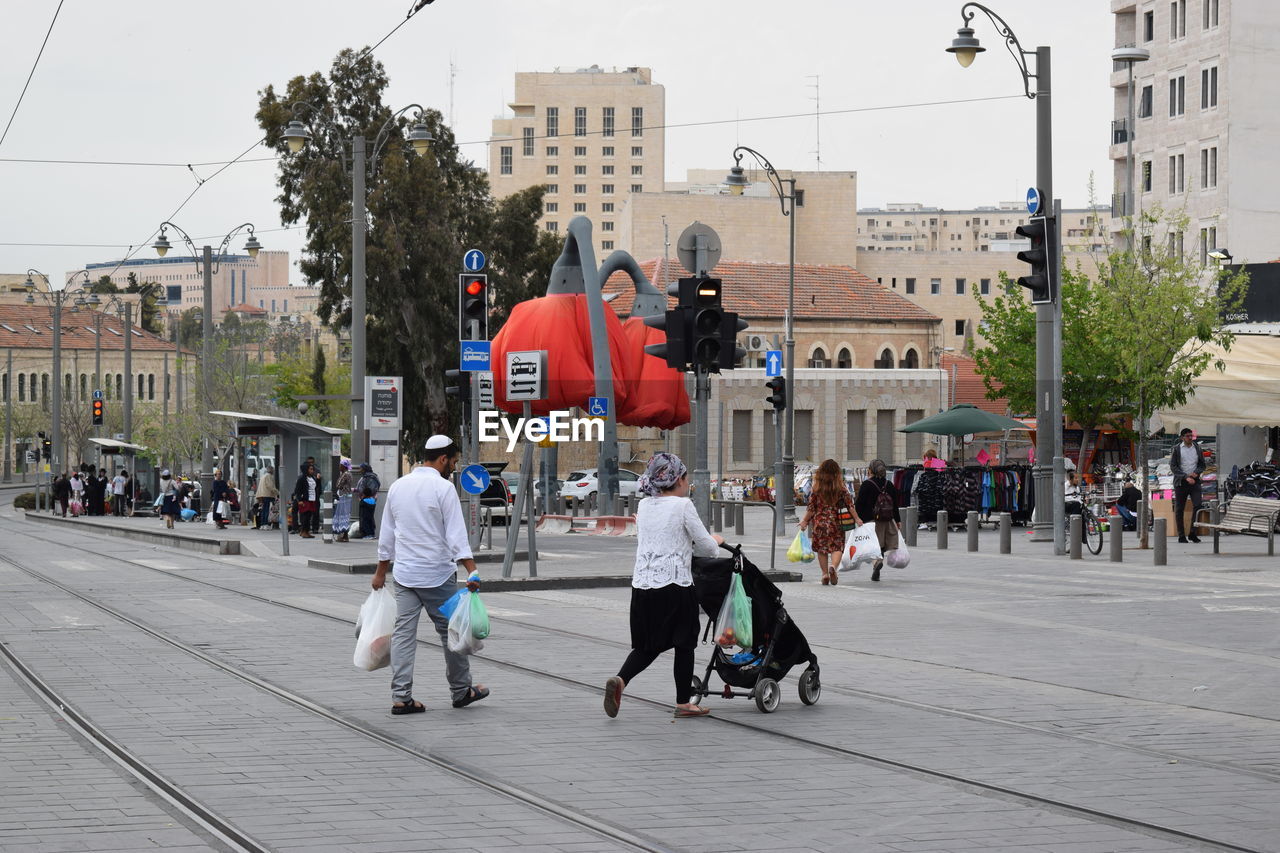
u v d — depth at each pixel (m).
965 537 60.12
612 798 14.35
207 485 96.44
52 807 13.89
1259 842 12.66
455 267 99.38
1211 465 62.91
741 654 19.64
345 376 164.38
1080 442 85.88
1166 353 52.78
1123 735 17.73
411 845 12.48
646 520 19.05
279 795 14.44
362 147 59.38
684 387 75.00
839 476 38.72
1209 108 118.44
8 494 166.50
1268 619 30.03
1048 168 49.84
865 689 21.33
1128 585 37.53
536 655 25.09
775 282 137.25
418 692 21.06
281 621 30.64
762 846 12.52
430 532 19.42
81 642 27.03
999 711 19.44
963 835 12.89
